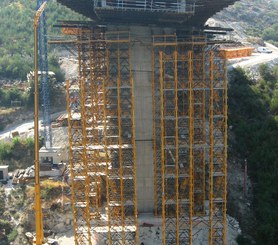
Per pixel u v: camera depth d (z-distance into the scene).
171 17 54.72
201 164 55.28
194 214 54.88
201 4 56.03
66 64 107.44
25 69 104.56
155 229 54.28
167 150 53.31
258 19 162.88
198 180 56.12
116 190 54.06
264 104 73.88
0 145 75.19
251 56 101.00
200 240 52.97
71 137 50.69
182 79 53.59
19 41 117.88
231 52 97.06
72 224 58.19
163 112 51.66
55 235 57.22
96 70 58.19
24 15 130.00
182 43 53.03
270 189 59.72
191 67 50.09
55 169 65.88
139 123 55.69
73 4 55.56
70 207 58.75
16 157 74.31
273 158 62.88
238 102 74.25
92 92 56.72
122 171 50.75
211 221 50.62
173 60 51.59
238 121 70.44
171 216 54.16
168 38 55.28
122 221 49.81
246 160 64.44
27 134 80.94
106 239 53.28
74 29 69.38
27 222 58.69
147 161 56.56
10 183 66.12
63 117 82.50
